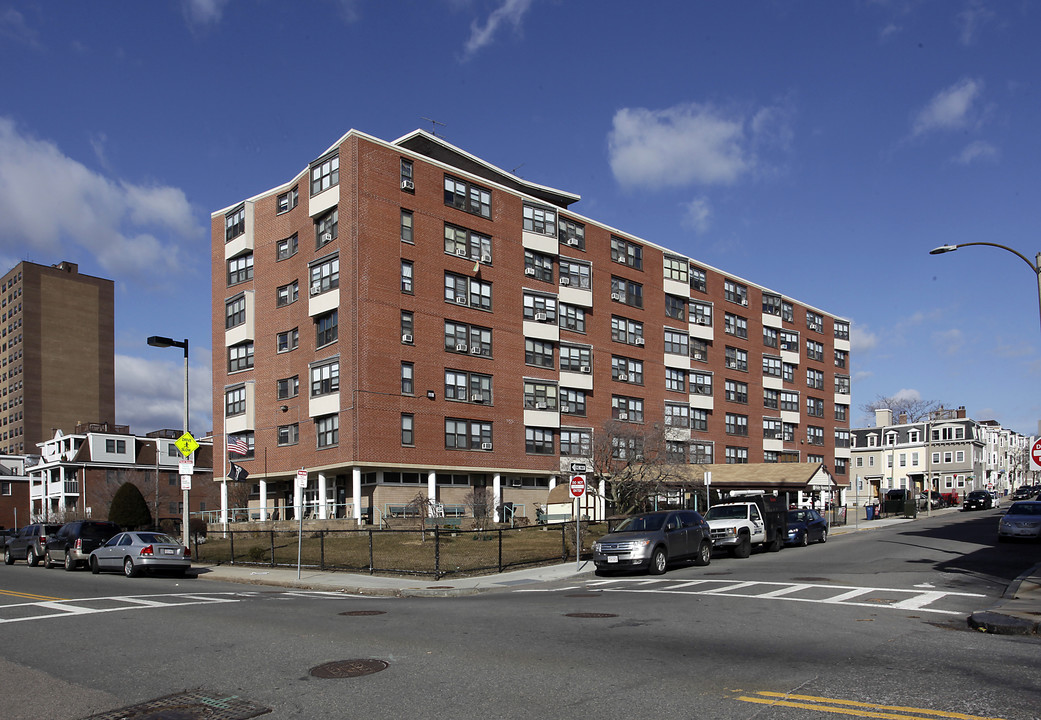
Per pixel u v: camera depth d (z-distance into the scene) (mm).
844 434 78938
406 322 42719
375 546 30750
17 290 115188
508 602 15367
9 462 92125
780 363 70812
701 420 61688
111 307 121562
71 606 15117
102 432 79500
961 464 92750
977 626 11289
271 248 47500
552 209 51312
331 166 43094
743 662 8812
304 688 7918
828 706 6910
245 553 29594
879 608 13445
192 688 8070
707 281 63969
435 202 44844
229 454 48250
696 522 23750
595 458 48375
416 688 7777
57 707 7488
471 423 45062
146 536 24828
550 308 50312
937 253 20422
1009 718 6504
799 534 30688
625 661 8898
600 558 21125
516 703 7152
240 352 48938
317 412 42406
